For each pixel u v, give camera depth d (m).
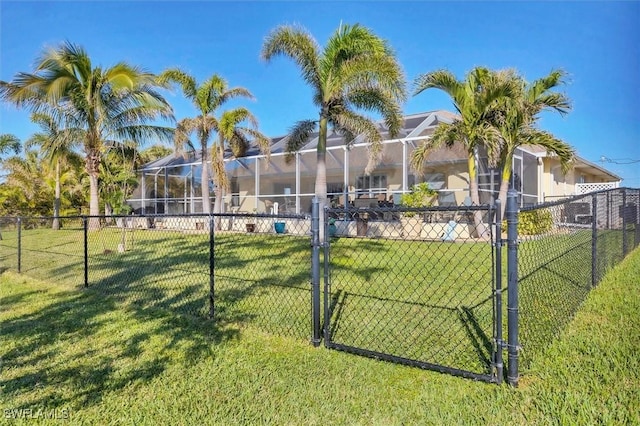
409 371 2.67
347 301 4.34
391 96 9.54
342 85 9.62
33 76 11.56
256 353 3.01
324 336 3.15
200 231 12.10
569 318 3.50
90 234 11.31
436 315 3.80
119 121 13.87
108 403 2.34
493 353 2.50
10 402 2.36
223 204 16.70
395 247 7.68
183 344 3.21
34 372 2.75
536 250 4.39
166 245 9.63
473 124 9.68
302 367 2.75
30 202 19.17
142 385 2.54
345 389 2.43
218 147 14.76
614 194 7.72
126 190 19.14
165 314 4.05
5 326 3.74
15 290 5.27
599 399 2.21
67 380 2.62
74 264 7.19
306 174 15.77
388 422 2.07
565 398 2.22
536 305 3.76
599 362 2.64
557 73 9.76
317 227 3.17
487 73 9.64
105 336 3.43
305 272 6.14
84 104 12.99
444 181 12.66
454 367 2.70
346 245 8.05
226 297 4.66
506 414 2.11
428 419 2.08
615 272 5.52
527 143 9.88
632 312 3.65
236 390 2.44
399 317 3.77
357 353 2.97
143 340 3.31
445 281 5.24
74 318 3.96
